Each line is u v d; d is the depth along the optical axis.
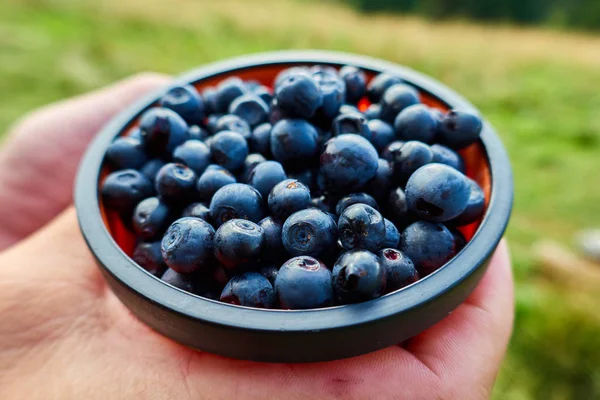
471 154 0.14
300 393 0.11
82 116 0.20
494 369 0.12
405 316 0.09
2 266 0.14
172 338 0.11
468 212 0.12
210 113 0.15
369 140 0.12
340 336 0.09
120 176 0.13
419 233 0.11
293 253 0.11
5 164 0.20
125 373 0.11
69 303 0.13
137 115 0.15
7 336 0.12
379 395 0.11
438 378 0.11
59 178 0.20
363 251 0.10
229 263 0.11
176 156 0.13
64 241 0.14
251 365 0.11
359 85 0.14
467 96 0.57
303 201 0.11
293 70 0.14
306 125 0.12
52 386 0.11
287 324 0.09
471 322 0.12
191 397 0.11
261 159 0.13
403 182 0.12
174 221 0.12
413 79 0.15
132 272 0.10
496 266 0.13
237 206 0.11
